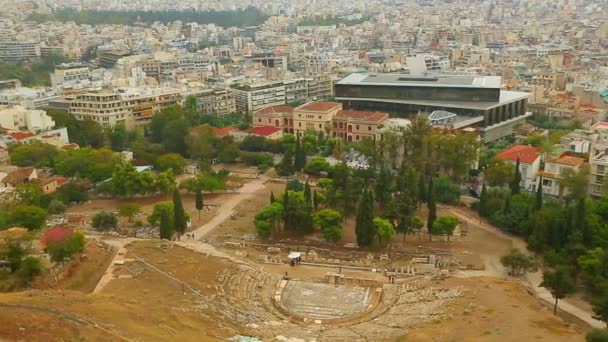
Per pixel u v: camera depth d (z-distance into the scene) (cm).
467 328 11194
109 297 11788
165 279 13600
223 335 11038
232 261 15712
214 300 12912
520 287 13888
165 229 17062
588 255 14388
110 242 16425
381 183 19938
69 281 13225
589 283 13938
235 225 19238
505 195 19400
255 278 14650
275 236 18212
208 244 17450
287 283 14675
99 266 14212
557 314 13125
